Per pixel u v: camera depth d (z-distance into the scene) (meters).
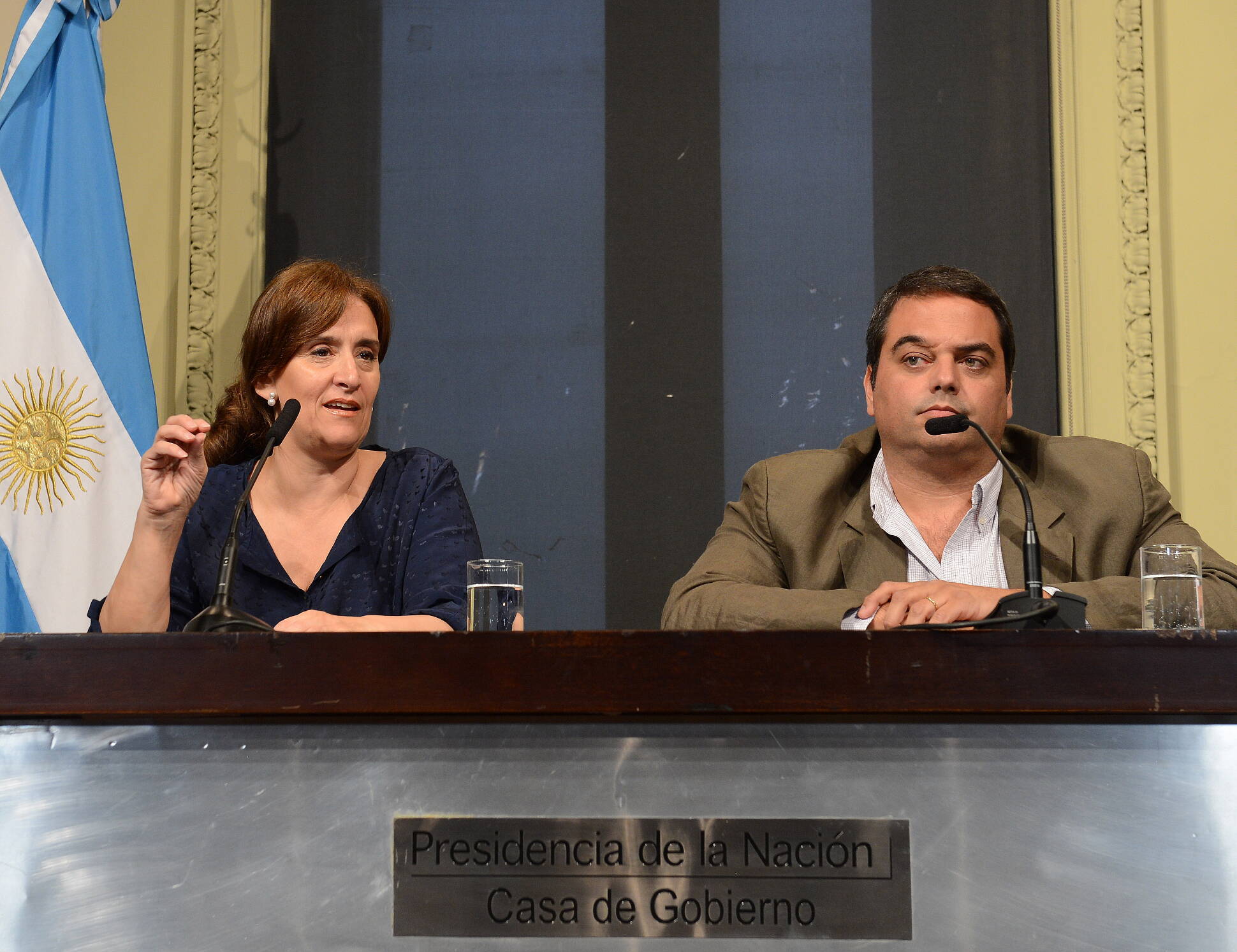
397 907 1.06
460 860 1.06
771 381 3.10
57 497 2.57
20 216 2.64
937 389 2.06
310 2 3.24
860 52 3.18
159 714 1.06
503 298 3.15
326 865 1.06
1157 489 2.17
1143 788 1.05
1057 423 3.04
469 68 3.22
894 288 2.19
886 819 1.06
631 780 1.07
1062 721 1.06
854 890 1.05
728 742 1.07
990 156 3.13
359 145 3.20
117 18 3.19
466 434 3.11
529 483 3.09
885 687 1.05
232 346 3.11
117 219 2.72
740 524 2.27
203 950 1.06
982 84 3.15
